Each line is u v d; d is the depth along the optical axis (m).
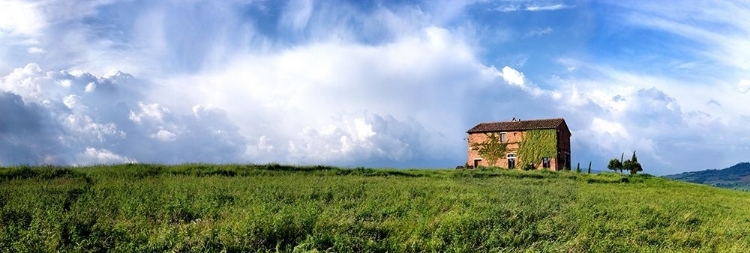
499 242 12.88
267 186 22.95
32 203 15.25
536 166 65.69
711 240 15.04
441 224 13.45
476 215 14.98
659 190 37.84
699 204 26.14
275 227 11.60
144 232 11.52
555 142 65.00
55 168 29.77
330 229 12.40
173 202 15.43
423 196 21.39
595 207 19.69
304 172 37.94
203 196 17.52
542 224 14.95
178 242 10.76
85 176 28.38
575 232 14.65
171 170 32.66
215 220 13.66
